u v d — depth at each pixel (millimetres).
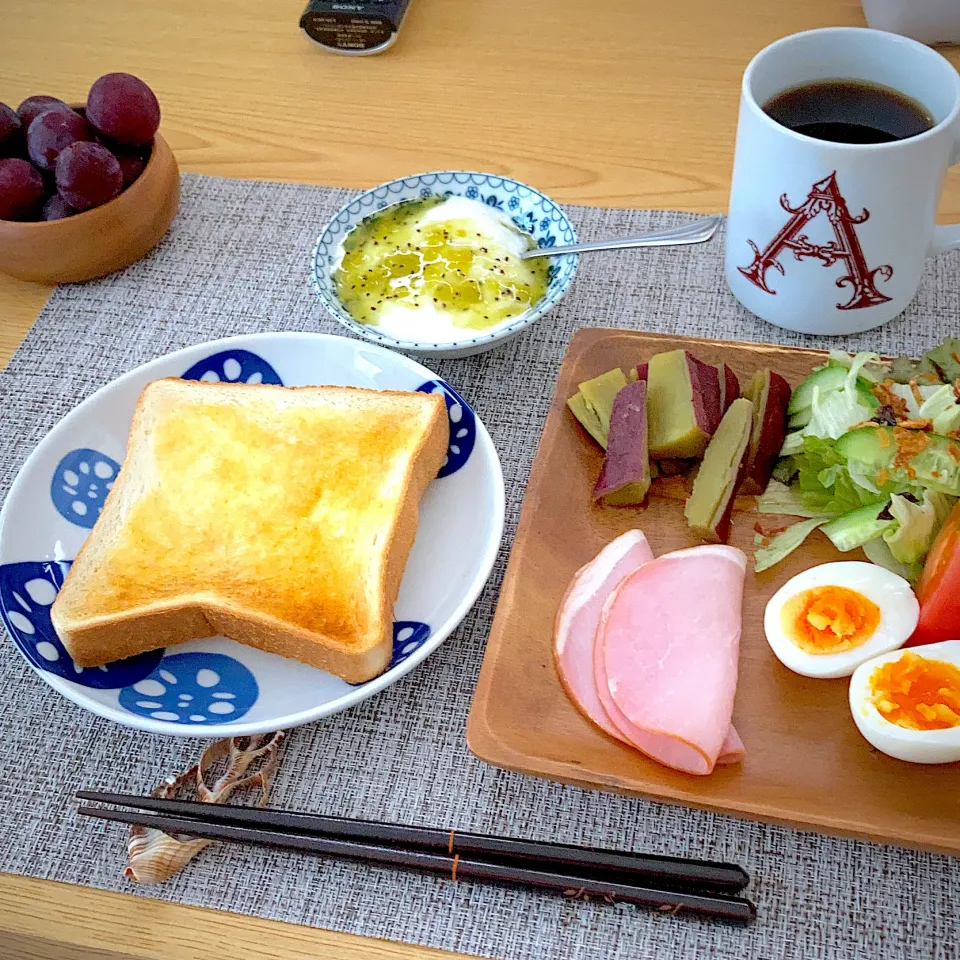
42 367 582
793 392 504
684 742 398
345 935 396
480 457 491
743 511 484
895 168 469
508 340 555
